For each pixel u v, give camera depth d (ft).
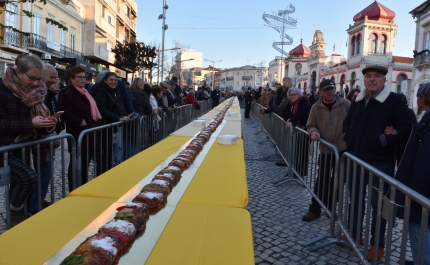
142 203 6.83
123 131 17.97
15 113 9.59
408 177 9.56
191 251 5.50
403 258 7.00
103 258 4.85
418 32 90.84
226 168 10.89
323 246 11.43
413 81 91.76
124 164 11.16
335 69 149.69
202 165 11.23
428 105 9.69
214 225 6.52
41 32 73.56
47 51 73.77
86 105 14.51
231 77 359.46
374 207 10.74
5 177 8.74
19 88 9.54
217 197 8.11
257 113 54.54
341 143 13.32
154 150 13.64
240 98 128.36
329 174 12.75
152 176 9.76
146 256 5.34
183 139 16.62
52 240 5.74
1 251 5.34
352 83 133.90
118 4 125.80
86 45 97.55
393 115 10.71
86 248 5.04
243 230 6.33
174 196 8.12
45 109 10.52
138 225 6.03
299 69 215.31
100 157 14.66
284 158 22.09
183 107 37.81
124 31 140.36
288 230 13.08
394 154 11.12
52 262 5.06
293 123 20.35
